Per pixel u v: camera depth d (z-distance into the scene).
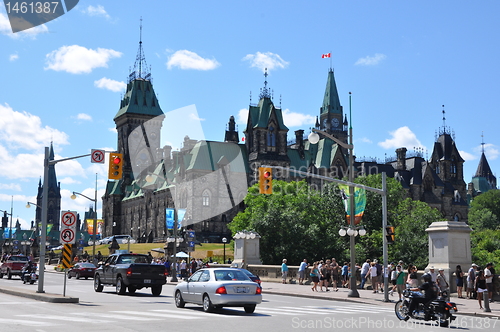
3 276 76.00
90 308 29.17
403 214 101.12
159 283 40.03
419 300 26.42
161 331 20.25
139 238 192.75
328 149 189.62
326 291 49.94
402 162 196.12
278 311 30.58
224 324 23.14
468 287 40.94
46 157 37.81
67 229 33.88
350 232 44.19
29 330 19.56
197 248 136.62
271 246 95.12
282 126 177.25
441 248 44.25
